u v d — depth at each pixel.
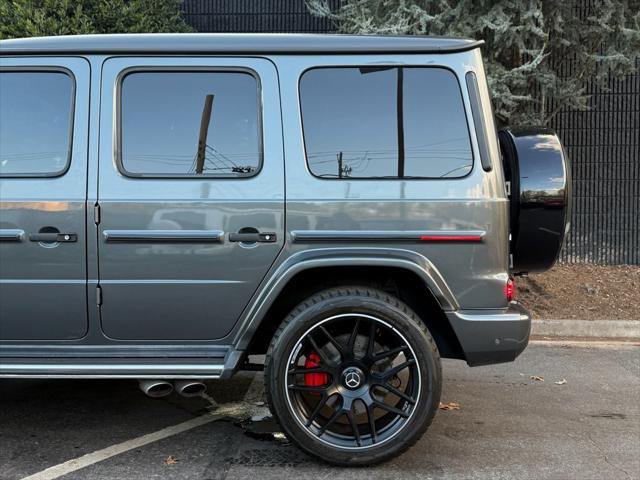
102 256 2.96
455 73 3.04
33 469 2.99
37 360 2.97
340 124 3.05
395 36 3.10
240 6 8.17
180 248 2.97
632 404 4.07
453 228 2.98
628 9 6.18
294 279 3.07
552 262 3.23
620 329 5.95
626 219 8.07
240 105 3.05
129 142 3.03
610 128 7.99
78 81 3.03
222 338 3.05
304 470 3.00
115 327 3.01
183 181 2.99
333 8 8.06
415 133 3.04
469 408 3.97
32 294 2.96
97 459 3.11
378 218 2.98
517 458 3.19
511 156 3.26
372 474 2.97
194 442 3.35
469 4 6.11
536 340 5.82
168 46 3.03
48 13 6.27
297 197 2.98
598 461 3.16
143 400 4.03
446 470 3.03
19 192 2.96
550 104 7.30
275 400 2.93
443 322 3.18
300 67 3.05
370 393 2.99
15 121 3.02
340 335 3.06
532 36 6.16
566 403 4.09
